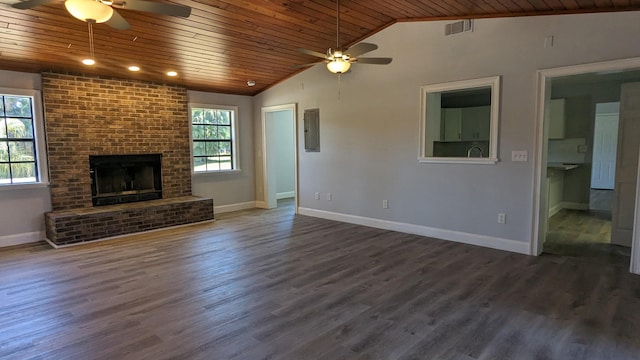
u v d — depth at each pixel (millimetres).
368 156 5633
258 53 5359
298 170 6766
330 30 4930
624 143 4332
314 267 3828
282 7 4156
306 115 6461
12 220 4855
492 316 2711
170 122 6285
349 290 3219
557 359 2168
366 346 2330
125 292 3219
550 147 7137
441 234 4930
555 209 6562
